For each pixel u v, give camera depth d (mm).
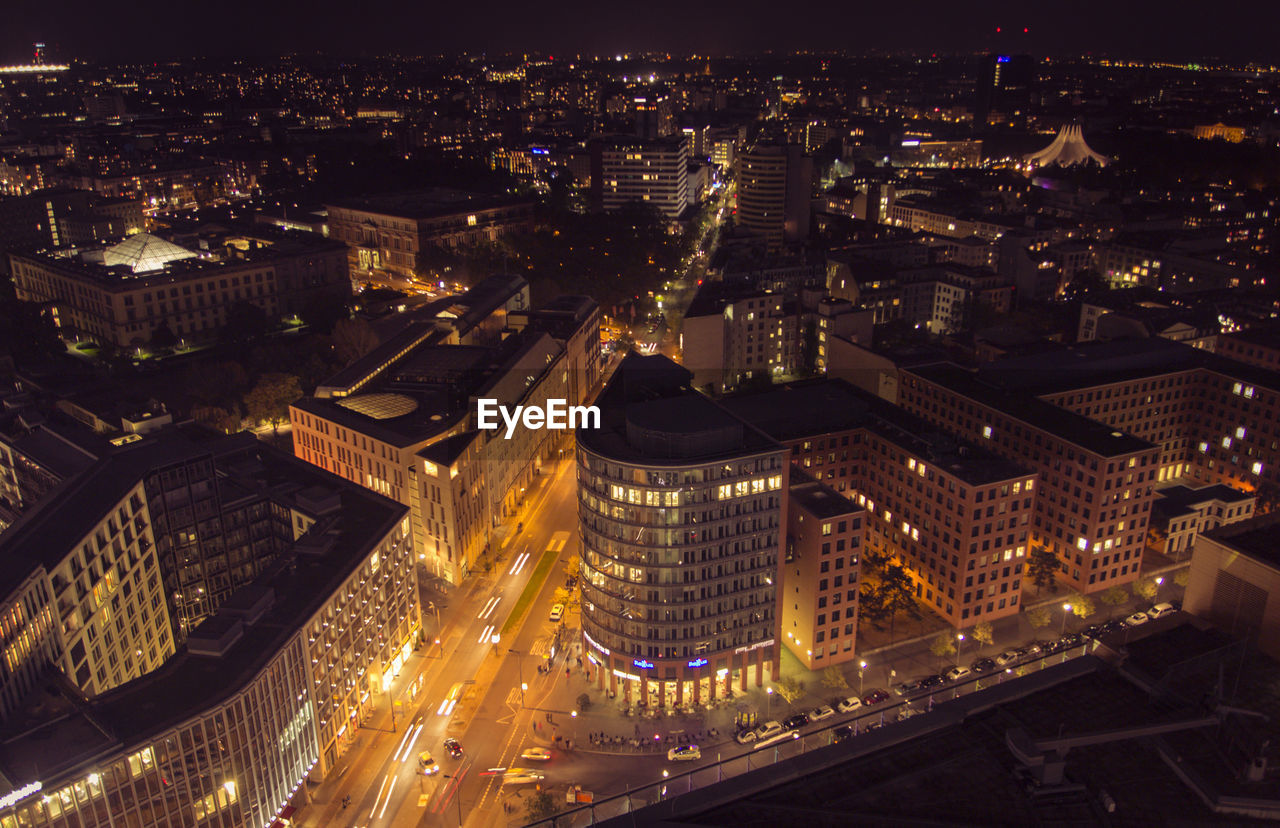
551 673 167500
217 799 118688
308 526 169000
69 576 135500
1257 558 69125
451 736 152000
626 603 153500
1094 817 51844
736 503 149000
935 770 55750
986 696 61906
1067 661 65375
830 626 163750
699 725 152875
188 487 167125
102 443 183000
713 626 154250
